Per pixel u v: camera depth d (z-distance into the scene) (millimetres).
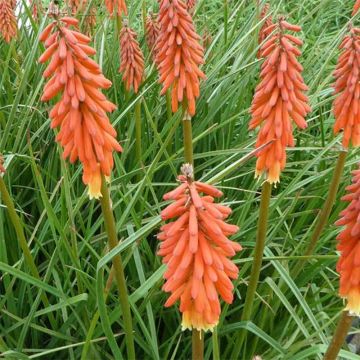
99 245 692
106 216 462
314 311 679
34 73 873
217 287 392
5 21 897
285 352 559
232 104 840
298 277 676
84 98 419
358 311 419
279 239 737
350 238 411
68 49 422
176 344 659
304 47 1115
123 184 684
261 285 649
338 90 558
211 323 391
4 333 621
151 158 823
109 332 475
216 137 860
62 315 632
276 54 488
